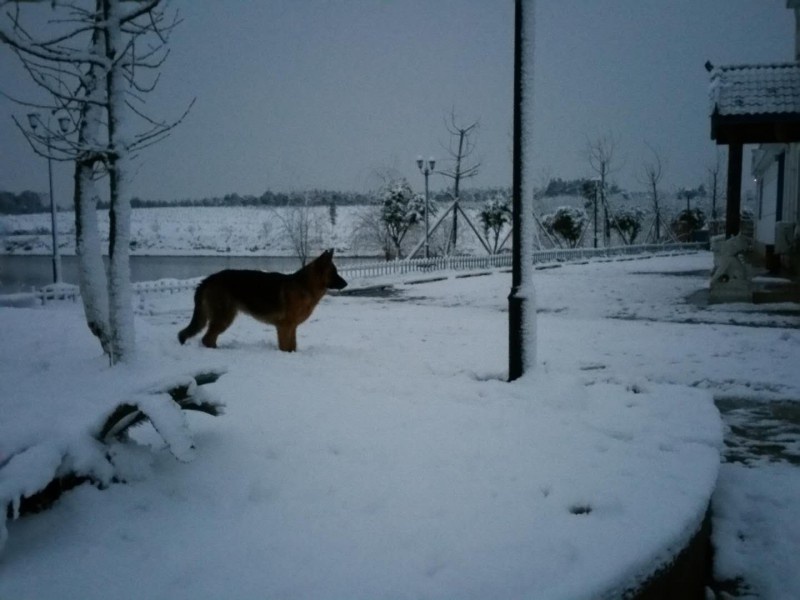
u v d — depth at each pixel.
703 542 3.52
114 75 5.55
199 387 3.64
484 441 4.28
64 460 3.05
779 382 7.81
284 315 8.27
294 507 3.16
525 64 6.38
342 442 4.09
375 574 2.53
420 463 3.80
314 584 2.46
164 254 63.09
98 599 2.35
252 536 2.85
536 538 2.85
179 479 3.38
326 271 8.41
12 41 4.91
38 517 2.93
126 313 5.78
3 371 6.18
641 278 25.02
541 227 42.06
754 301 15.46
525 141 6.45
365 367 7.03
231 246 66.50
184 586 2.44
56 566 2.58
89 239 6.27
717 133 15.18
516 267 6.52
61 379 5.38
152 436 4.01
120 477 3.27
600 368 8.59
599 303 16.58
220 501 3.20
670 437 4.77
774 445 5.73
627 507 3.25
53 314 10.33
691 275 26.42
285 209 44.41
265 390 5.36
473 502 3.26
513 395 5.79
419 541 2.82
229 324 8.34
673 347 10.02
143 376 5.32
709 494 3.55
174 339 8.84
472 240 40.19
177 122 5.81
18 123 5.25
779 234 22.11
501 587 2.43
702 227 56.69
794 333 11.15
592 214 51.44
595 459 4.02
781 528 4.14
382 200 35.03
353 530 2.92
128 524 2.93
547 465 3.86
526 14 6.33
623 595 2.56
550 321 13.15
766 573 3.66
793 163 22.67
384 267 27.30
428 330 12.01
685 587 3.16
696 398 5.98
